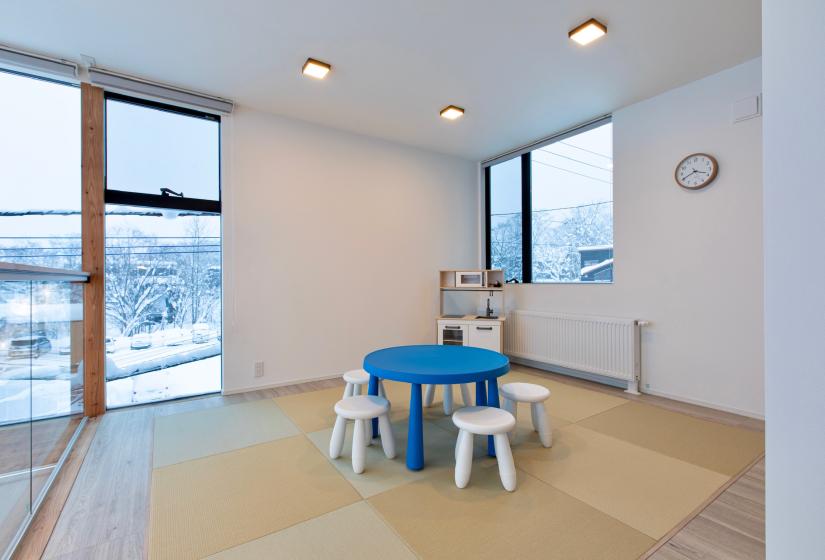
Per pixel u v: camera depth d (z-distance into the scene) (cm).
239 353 370
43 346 221
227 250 365
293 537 164
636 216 368
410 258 484
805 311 71
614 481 207
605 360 381
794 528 72
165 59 294
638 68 307
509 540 161
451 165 523
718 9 239
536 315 452
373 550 156
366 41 272
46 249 300
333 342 424
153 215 347
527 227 490
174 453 242
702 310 324
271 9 239
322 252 417
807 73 72
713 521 174
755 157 295
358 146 443
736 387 306
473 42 273
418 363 245
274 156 388
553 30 260
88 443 256
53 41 271
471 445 203
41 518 177
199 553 154
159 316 351
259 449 248
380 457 237
